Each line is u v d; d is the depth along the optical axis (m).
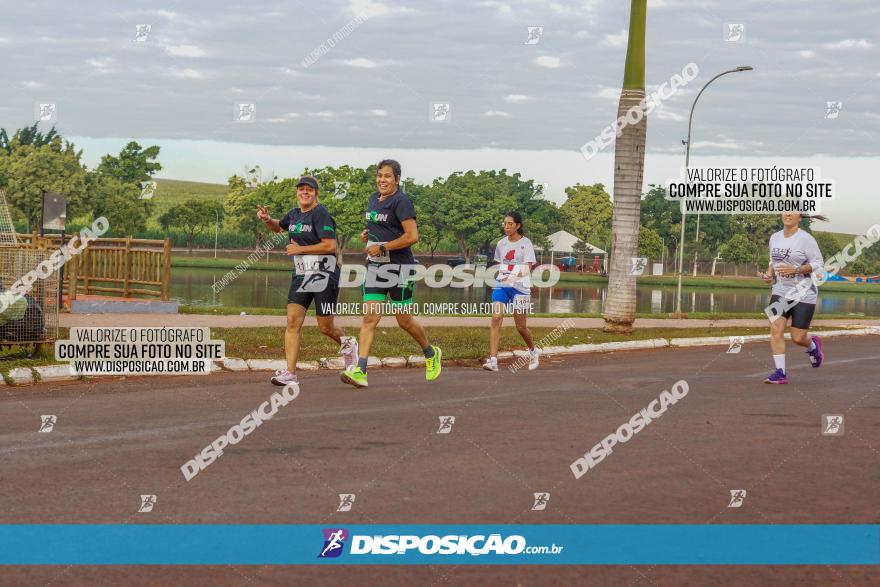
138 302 19.08
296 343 10.07
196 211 90.81
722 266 110.31
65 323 15.34
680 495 5.56
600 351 16.20
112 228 78.25
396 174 10.20
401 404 8.98
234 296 36.75
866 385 11.22
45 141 85.00
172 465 6.08
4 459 6.14
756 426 8.05
